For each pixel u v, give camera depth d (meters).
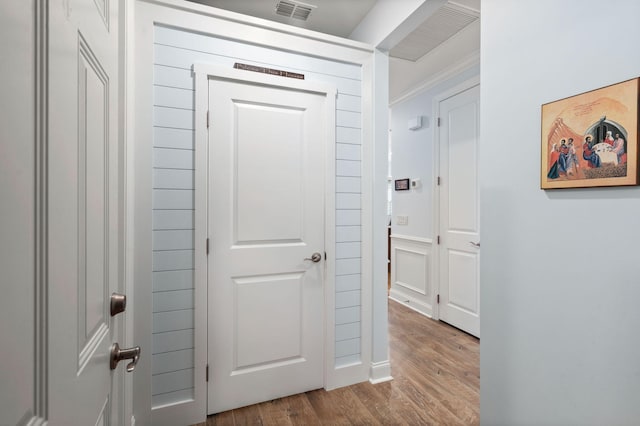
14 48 0.36
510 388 1.29
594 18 0.99
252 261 1.86
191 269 1.73
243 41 1.82
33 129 0.41
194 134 1.73
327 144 2.03
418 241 3.59
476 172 2.86
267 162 1.89
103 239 0.76
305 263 1.99
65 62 0.51
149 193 1.63
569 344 1.08
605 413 0.98
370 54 2.15
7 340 0.35
